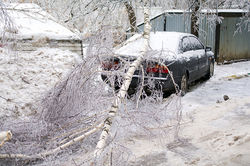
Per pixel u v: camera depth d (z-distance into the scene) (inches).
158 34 333.7
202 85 381.4
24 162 170.9
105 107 195.9
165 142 189.2
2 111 240.1
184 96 315.3
